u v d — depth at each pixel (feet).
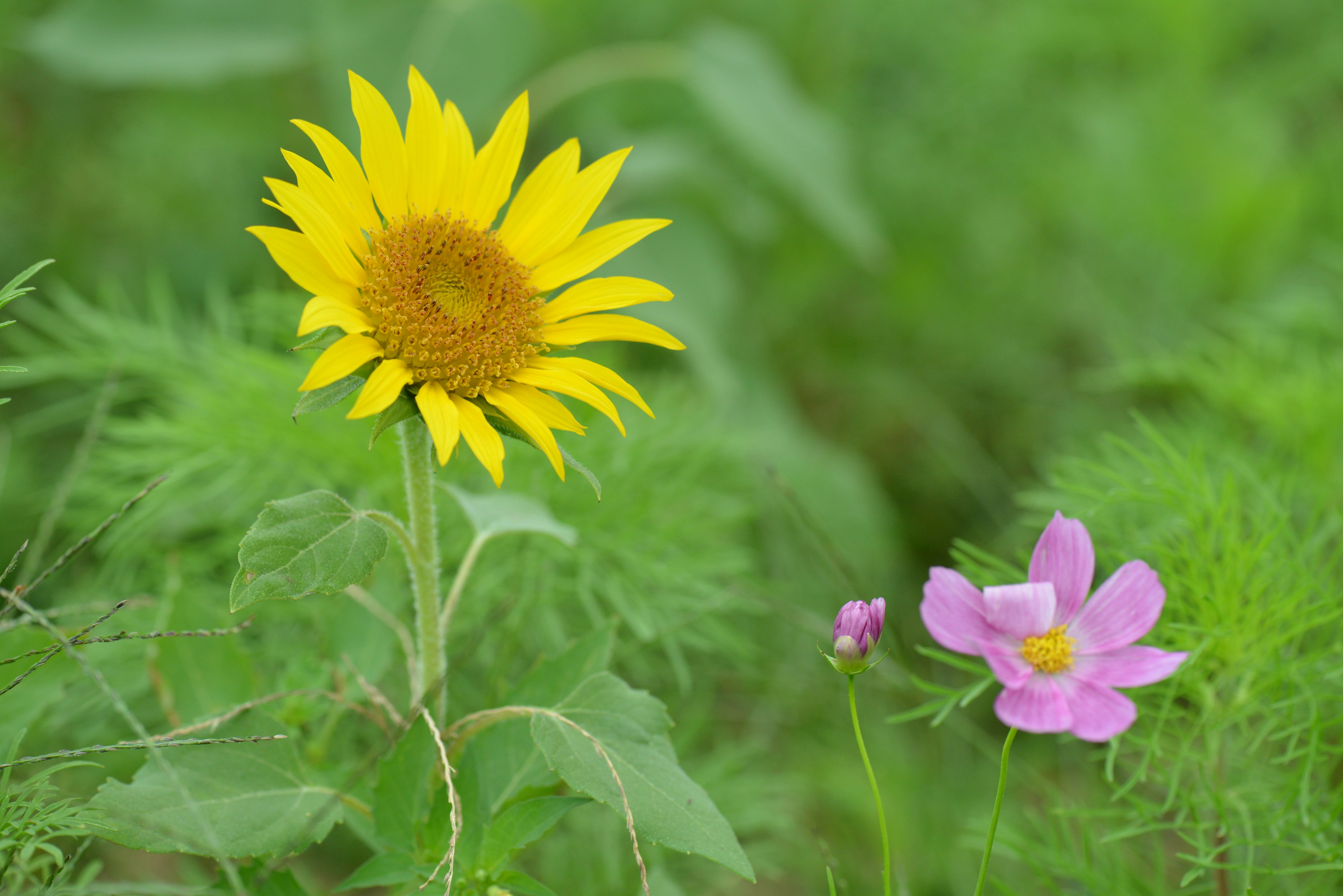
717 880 4.69
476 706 4.62
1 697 4.22
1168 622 4.38
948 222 7.84
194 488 4.86
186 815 4.06
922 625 6.03
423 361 4.08
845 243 7.34
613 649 4.57
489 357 4.10
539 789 4.17
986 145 7.86
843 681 5.02
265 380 4.88
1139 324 7.41
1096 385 6.80
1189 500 4.42
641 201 7.04
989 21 8.38
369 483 4.81
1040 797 5.05
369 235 4.13
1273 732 4.39
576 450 4.89
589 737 4.09
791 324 7.74
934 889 4.92
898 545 6.57
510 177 4.23
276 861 4.07
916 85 8.35
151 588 4.77
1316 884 4.35
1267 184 7.13
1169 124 7.71
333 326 4.07
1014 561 6.09
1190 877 4.18
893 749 5.14
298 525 4.01
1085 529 4.10
